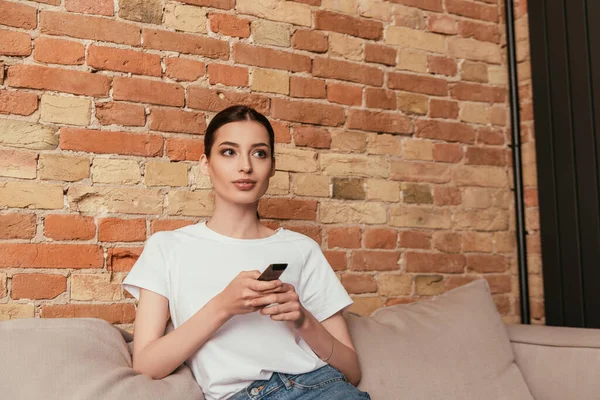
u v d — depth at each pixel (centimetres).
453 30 243
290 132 207
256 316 141
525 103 248
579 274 224
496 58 251
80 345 131
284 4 211
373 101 223
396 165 225
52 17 175
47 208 170
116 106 181
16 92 169
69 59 176
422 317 179
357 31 223
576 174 226
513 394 169
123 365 134
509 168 249
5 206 166
